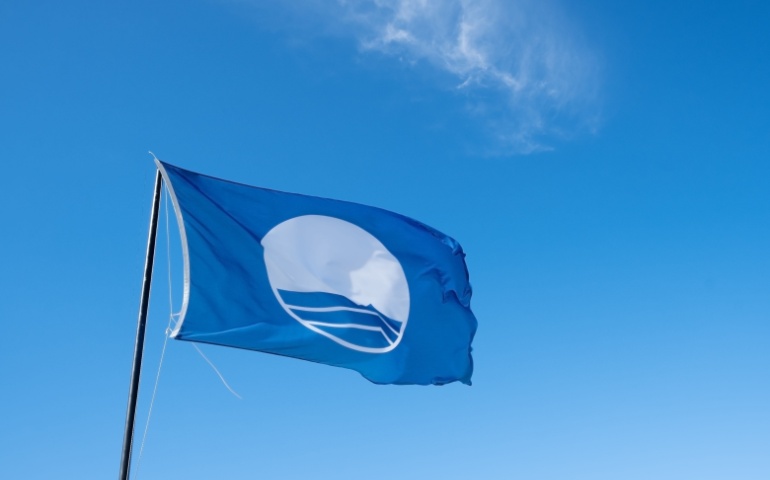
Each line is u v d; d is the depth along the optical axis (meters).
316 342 13.60
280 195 14.41
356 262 14.76
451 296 15.66
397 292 15.11
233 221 13.50
